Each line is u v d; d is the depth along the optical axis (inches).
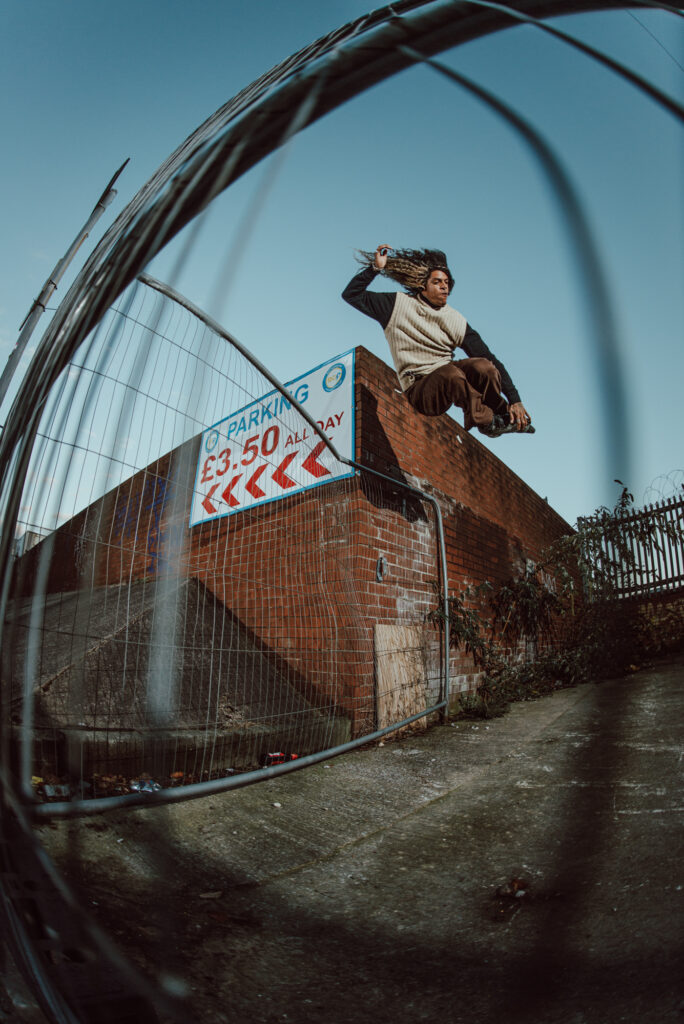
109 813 84.7
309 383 195.5
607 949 51.7
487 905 65.4
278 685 161.6
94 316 45.8
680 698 103.0
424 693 183.2
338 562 172.1
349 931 63.8
